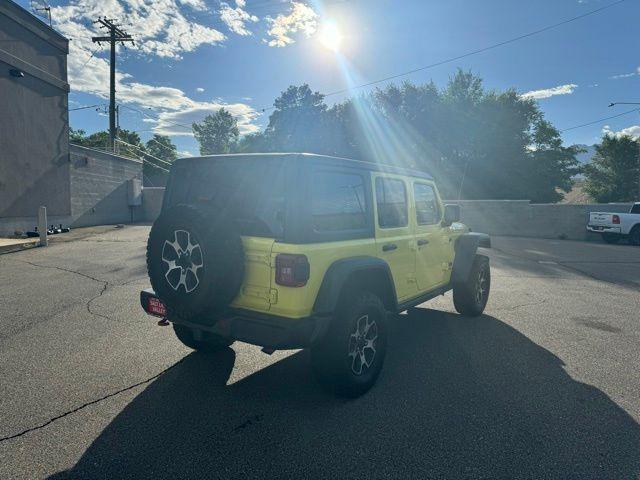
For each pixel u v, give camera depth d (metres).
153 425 3.26
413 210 4.86
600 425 3.33
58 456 2.86
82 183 20.81
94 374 4.16
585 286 8.88
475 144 44.06
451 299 7.47
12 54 15.27
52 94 17.34
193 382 4.02
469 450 2.98
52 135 17.44
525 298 7.68
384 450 2.97
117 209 23.98
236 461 2.82
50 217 17.52
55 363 4.42
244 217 3.52
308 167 3.43
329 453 2.93
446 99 45.81
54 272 9.23
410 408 3.57
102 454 2.88
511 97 44.53
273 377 4.16
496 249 15.56
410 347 5.05
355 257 3.74
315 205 3.44
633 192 56.41
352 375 3.65
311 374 4.24
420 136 45.81
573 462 2.86
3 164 15.04
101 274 9.03
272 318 3.30
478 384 4.05
